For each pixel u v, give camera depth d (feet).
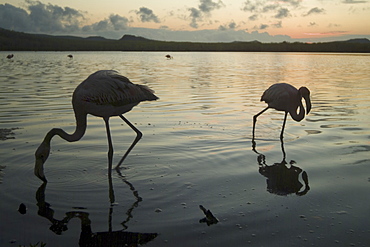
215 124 28.91
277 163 20.21
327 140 24.56
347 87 51.96
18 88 48.42
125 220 13.82
